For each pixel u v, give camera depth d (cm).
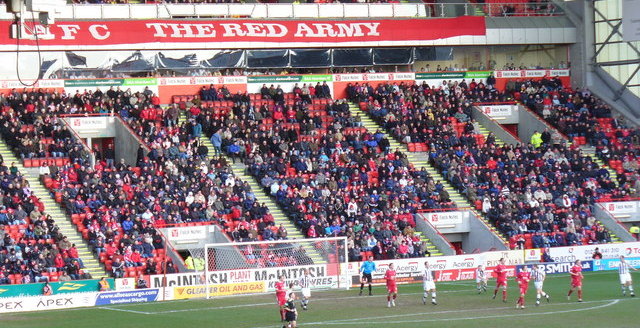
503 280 9656
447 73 15625
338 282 11238
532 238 12725
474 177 13775
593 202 13775
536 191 13575
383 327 7912
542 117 15400
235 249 10969
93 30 13750
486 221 13212
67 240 10788
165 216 11694
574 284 9562
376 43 15250
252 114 13875
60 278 10306
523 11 16250
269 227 11869
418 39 15450
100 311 9425
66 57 13625
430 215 12938
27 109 12700
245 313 9006
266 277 10900
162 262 11106
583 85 16125
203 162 12762
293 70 15212
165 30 14175
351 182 13175
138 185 11975
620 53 15750
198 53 14462
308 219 12162
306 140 13750
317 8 15300
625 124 15612
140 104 13425
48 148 12394
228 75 14650
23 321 8794
